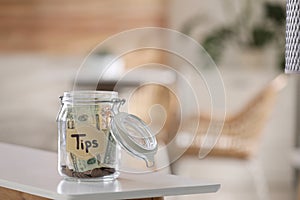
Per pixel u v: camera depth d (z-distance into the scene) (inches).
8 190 52.3
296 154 159.9
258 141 135.9
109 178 50.4
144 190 47.7
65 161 50.4
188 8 201.9
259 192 155.9
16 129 201.9
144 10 207.6
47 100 205.5
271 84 136.1
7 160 60.1
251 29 178.4
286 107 165.3
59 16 207.9
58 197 46.4
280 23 176.2
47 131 202.7
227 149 134.5
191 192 49.1
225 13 193.8
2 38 204.8
